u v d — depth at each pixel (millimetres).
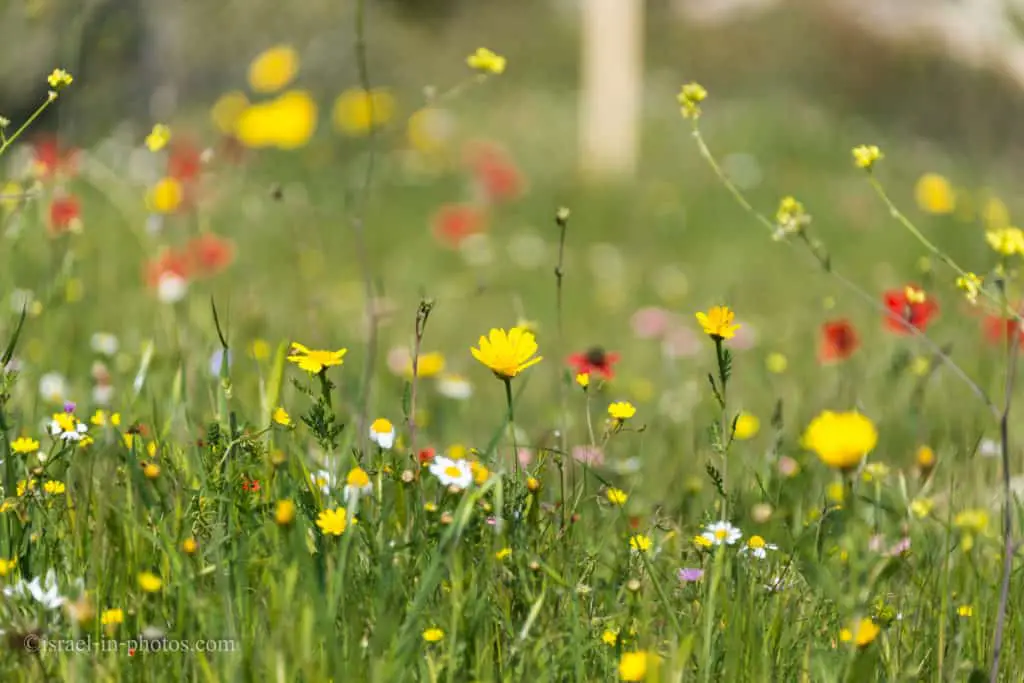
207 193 12430
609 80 23281
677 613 4176
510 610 4105
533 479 4438
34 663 3684
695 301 15680
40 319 7875
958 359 10297
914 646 4258
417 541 4105
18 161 8008
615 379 10102
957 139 28547
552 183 22594
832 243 18875
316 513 4180
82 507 4480
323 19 29141
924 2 30578
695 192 21984
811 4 30875
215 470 4297
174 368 6535
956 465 6156
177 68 26078
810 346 11625
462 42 31391
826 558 4562
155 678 3709
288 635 3541
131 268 11656
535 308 15031
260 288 12594
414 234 18609
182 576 3873
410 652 3627
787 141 25484
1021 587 4609
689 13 32844
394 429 4934
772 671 3924
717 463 6520
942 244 17969
